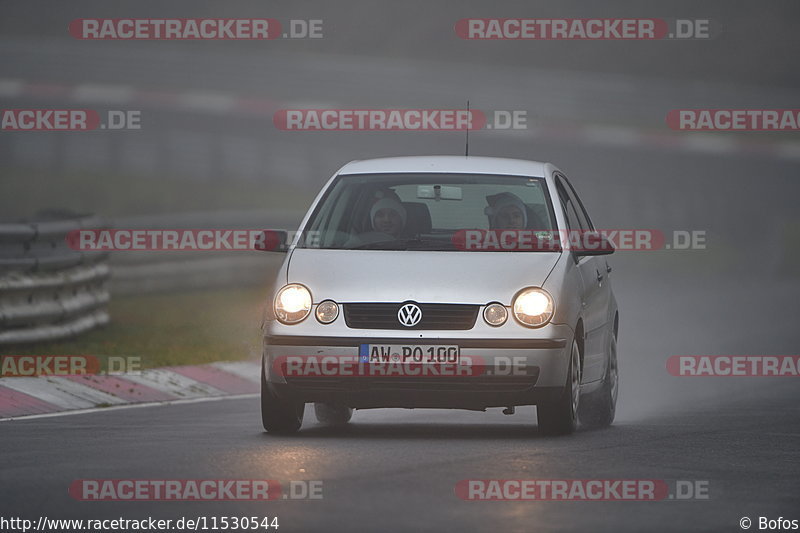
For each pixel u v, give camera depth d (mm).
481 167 36156
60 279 48531
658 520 21641
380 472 26000
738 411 40250
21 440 31062
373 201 34969
